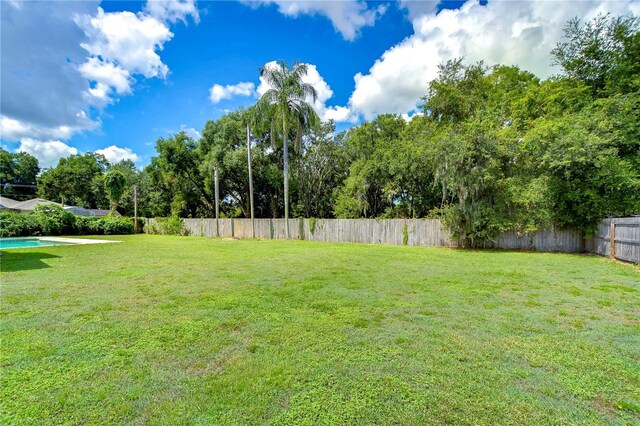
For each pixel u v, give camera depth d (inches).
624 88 466.3
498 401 76.6
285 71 639.1
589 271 258.5
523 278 229.6
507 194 420.2
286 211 668.7
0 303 167.3
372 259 338.6
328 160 953.5
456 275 242.1
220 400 77.8
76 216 807.7
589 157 362.9
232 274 250.1
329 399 77.9
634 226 285.9
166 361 99.5
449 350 106.1
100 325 133.0
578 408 74.1
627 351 105.4
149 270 271.7
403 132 724.7
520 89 635.5
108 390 82.6
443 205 519.8
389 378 87.8
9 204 1093.8
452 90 616.4
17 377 89.4
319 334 121.3
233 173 886.4
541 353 103.7
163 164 949.2
